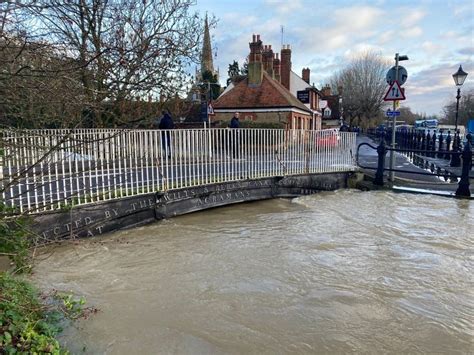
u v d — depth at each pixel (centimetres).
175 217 906
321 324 436
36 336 355
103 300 496
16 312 375
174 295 511
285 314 459
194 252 675
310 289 524
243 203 1067
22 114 487
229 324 438
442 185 1216
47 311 437
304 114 3303
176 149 913
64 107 500
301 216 925
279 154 1142
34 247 555
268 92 2838
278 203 1077
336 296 502
